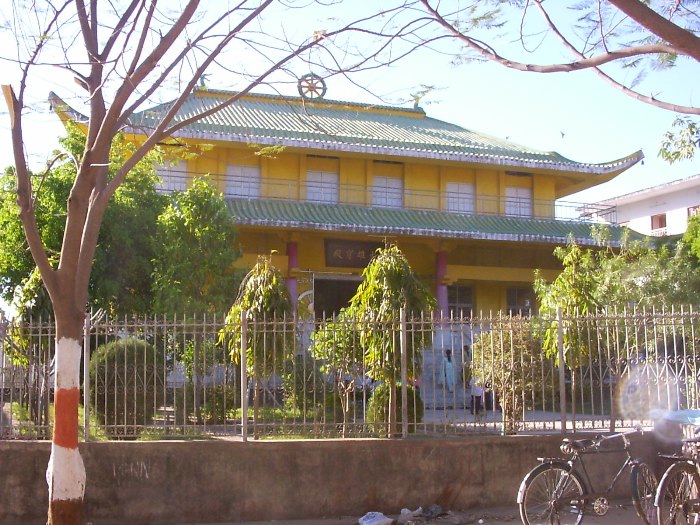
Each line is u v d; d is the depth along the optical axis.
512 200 27.19
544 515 7.97
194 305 15.75
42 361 9.67
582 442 8.12
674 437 9.13
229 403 11.09
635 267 19.42
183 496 8.95
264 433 9.55
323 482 9.12
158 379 10.34
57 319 7.75
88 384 9.27
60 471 7.58
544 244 25.22
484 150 25.95
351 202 25.33
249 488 9.02
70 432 7.65
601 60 6.34
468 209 26.66
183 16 8.08
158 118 17.92
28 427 9.45
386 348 9.80
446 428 9.67
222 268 16.64
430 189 26.34
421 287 10.68
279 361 10.23
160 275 16.56
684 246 22.47
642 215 37.09
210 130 22.25
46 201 16.72
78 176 7.88
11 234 17.03
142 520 8.89
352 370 10.22
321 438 9.45
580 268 14.30
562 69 6.58
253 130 23.00
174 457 8.99
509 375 10.22
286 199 24.41
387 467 9.24
